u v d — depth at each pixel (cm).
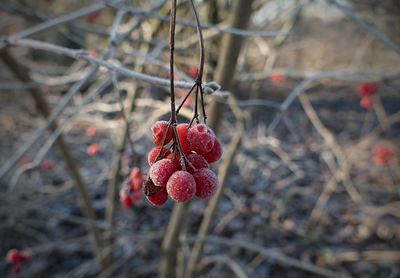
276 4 58
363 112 132
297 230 70
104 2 30
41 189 69
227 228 71
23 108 83
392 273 59
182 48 47
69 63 109
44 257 65
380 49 116
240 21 32
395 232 73
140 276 61
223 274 62
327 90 142
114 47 29
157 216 72
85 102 35
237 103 37
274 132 108
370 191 82
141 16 31
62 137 46
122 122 44
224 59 34
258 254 66
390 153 72
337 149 68
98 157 78
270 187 80
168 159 16
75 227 71
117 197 48
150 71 46
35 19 47
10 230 66
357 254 63
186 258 58
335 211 77
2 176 31
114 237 55
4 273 62
